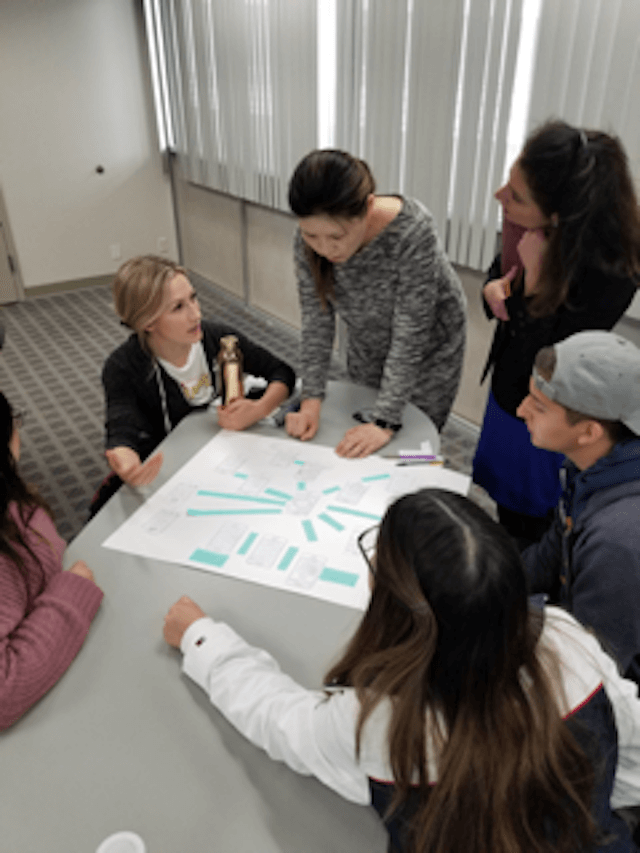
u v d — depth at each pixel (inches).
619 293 49.7
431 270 53.5
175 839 25.4
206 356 60.8
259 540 42.2
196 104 162.1
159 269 52.3
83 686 32.0
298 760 26.0
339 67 111.5
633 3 68.0
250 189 150.9
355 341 65.2
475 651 20.0
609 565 31.1
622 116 72.3
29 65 158.7
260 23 127.3
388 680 21.4
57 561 37.1
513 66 83.0
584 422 32.8
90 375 135.3
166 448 53.8
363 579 38.8
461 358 66.7
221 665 31.0
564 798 21.6
